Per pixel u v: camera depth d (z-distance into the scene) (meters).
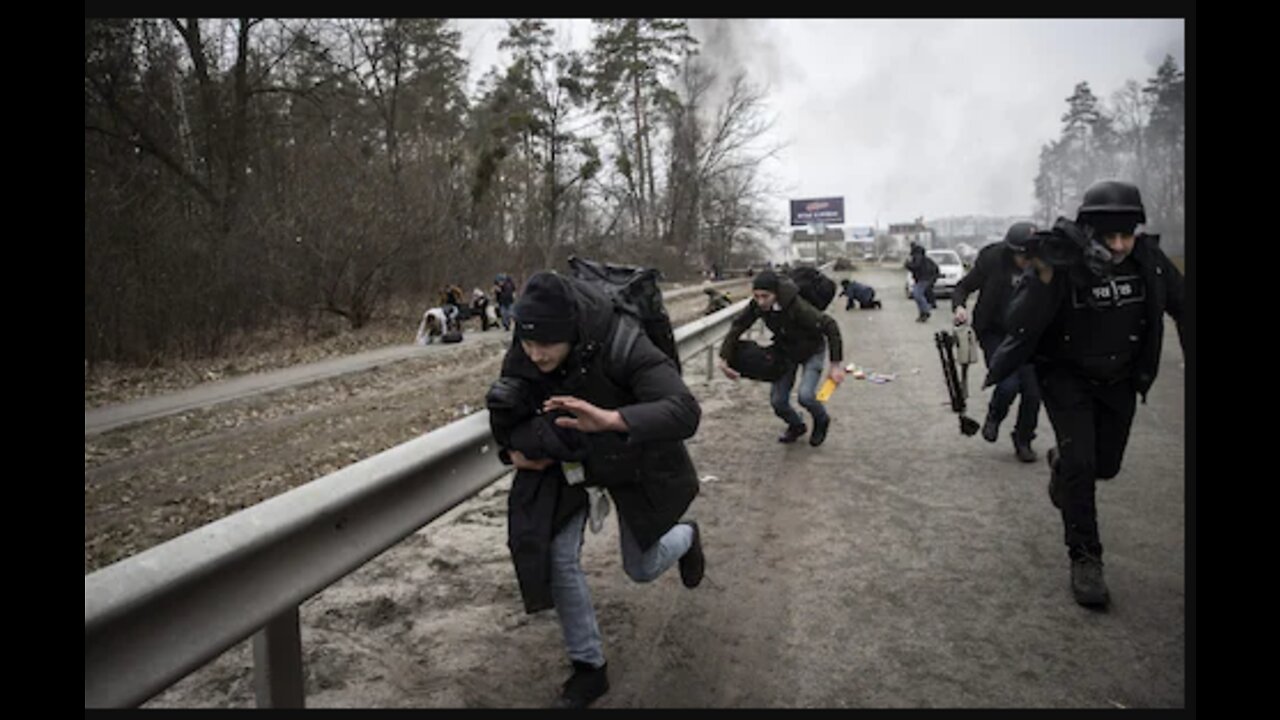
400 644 3.45
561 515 2.84
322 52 24.06
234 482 6.94
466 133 31.62
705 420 8.23
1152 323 3.68
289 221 18.61
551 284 2.68
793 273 6.92
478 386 11.86
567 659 3.33
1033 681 3.10
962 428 6.33
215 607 2.12
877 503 5.34
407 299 23.58
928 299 18.45
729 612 3.75
